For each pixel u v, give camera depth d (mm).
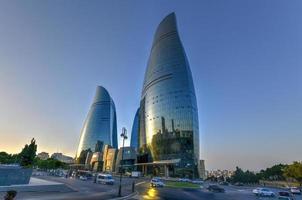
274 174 156875
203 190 61344
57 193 33875
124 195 36312
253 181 147250
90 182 67500
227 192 59000
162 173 163625
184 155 160250
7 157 115188
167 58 198250
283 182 125500
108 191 41750
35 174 101000
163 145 173000
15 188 32594
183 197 40031
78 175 99312
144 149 197375
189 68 193875
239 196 48281
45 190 36438
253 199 42875
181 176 154000
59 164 190250
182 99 175000
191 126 166500
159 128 180750
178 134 167625
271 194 51844
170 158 165125
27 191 33688
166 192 48688
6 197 11828
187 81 180000
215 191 58594
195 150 163125
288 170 114938
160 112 183875
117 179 98438
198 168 163625
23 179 37906
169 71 190625
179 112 172875
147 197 36594
